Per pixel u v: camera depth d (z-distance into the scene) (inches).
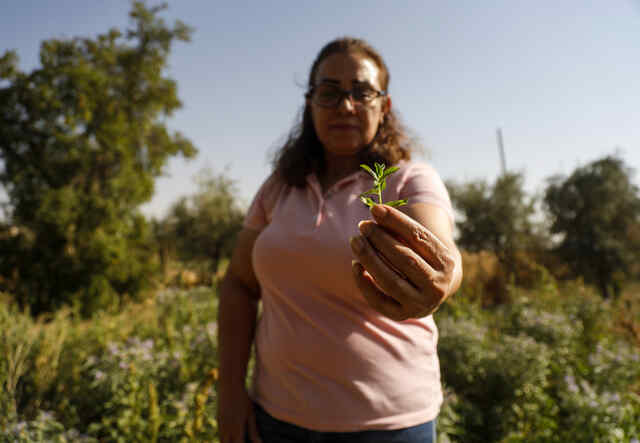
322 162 44.8
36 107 516.4
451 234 30.5
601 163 515.5
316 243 35.6
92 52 580.4
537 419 102.3
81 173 549.0
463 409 103.2
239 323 47.3
